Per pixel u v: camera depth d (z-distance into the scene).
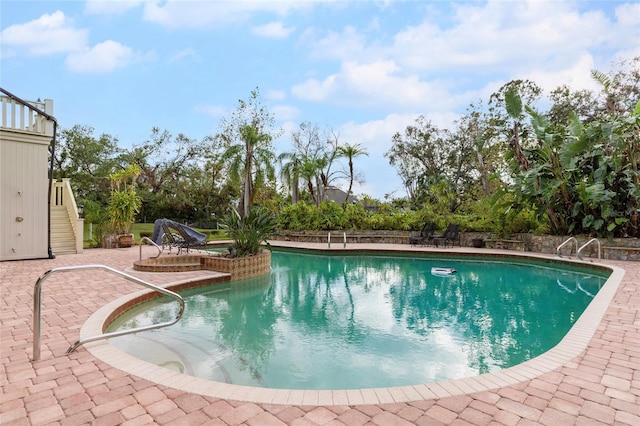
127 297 5.54
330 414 2.33
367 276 9.15
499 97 21.14
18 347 3.47
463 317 5.61
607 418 2.28
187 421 2.25
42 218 10.09
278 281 8.51
